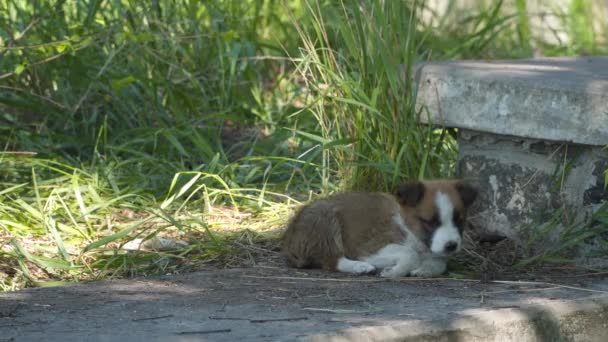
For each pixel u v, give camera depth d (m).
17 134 14.89
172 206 12.73
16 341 7.78
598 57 13.59
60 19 15.39
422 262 10.40
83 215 11.70
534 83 10.87
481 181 11.75
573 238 10.72
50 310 8.68
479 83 11.32
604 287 9.90
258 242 11.60
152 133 14.63
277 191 13.59
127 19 15.89
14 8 15.94
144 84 15.45
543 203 11.20
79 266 10.58
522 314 8.81
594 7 24.25
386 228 10.62
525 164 11.34
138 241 11.48
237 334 7.96
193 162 14.36
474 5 22.69
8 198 12.85
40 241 11.45
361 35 12.22
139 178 13.52
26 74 15.51
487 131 11.34
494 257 11.09
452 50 17.86
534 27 21.89
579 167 10.91
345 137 12.48
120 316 8.49
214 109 16.08
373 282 9.99
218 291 9.45
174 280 9.91
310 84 13.69
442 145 12.70
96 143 13.94
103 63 15.70
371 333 8.08
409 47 12.00
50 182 13.27
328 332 7.98
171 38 15.61
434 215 10.37
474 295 9.44
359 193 11.09
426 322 8.36
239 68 16.52
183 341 7.78
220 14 16.84
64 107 15.12
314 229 10.67
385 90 12.09
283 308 8.80
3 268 10.62
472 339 8.50
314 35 14.91
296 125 15.26
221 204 13.01
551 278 10.27
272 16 18.38
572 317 9.13
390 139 12.09
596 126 10.41
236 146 15.31
